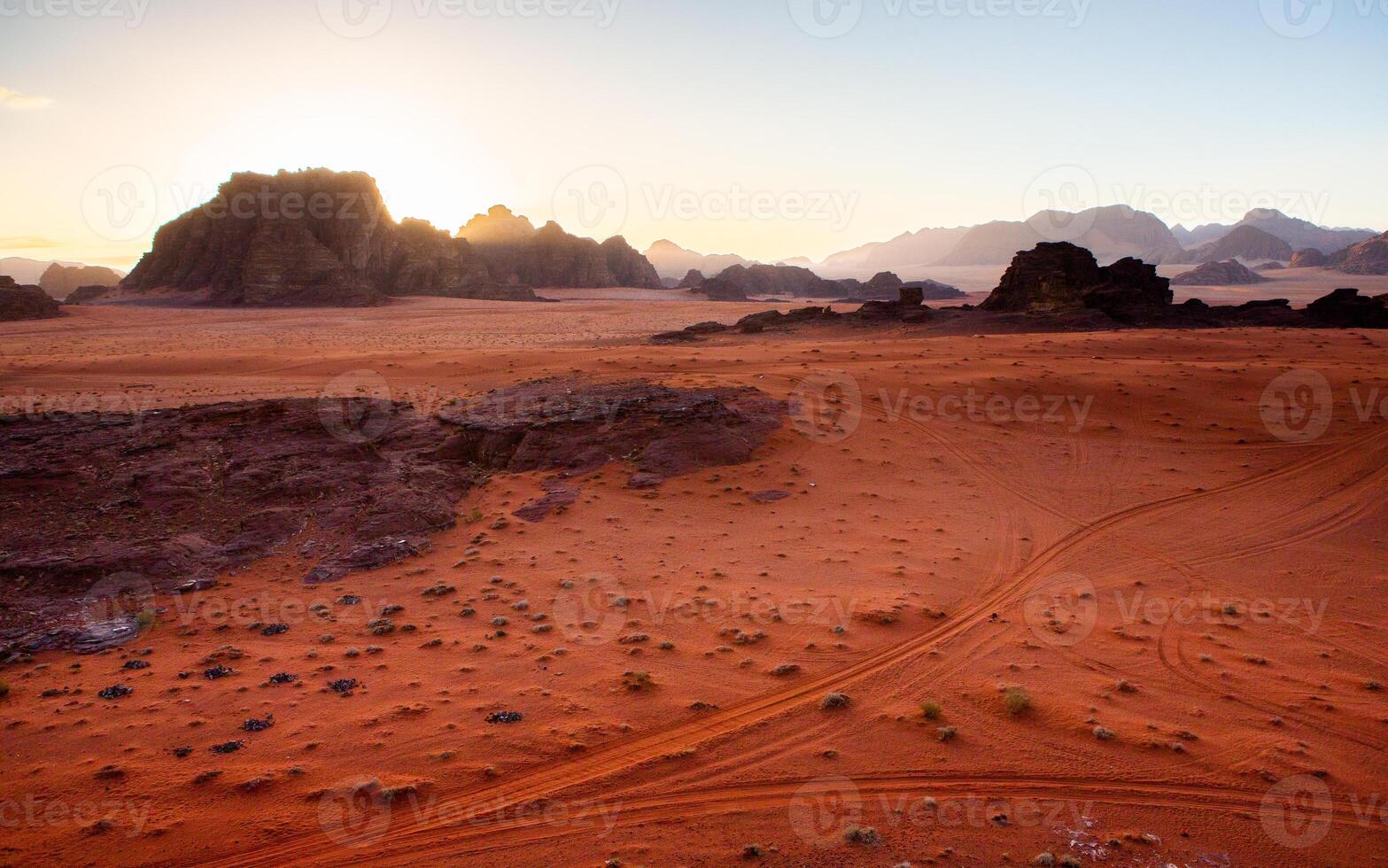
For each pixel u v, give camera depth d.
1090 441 49.88
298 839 13.70
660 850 13.53
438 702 18.77
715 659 21.53
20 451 39.25
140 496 35.16
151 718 17.86
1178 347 80.94
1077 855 13.42
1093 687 19.95
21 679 20.27
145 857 13.14
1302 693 19.89
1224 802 14.99
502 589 27.50
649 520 36.12
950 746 16.91
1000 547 32.78
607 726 17.61
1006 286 131.25
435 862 13.29
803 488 40.94
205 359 85.25
